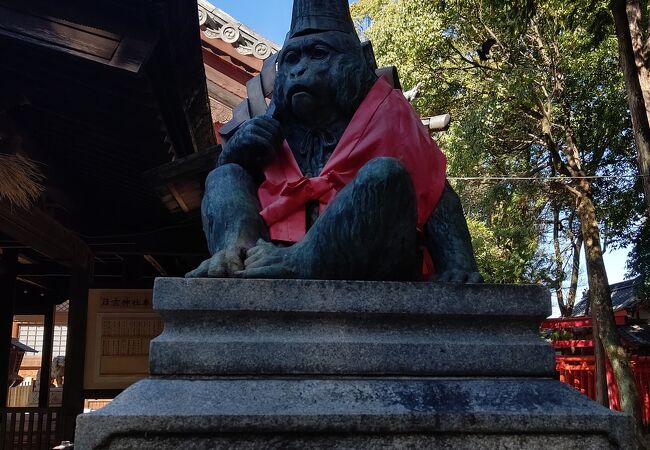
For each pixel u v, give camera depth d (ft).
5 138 15.23
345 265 6.29
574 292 56.85
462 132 37.55
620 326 55.83
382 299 6.05
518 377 6.12
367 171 6.24
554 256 50.70
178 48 13.50
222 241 6.75
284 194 7.01
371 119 7.20
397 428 5.45
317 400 5.54
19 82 14.35
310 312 5.96
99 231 25.07
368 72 7.64
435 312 6.12
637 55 24.49
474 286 6.27
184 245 24.95
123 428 5.21
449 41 39.73
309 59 7.48
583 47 33.50
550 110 38.75
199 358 5.74
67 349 23.09
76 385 22.88
